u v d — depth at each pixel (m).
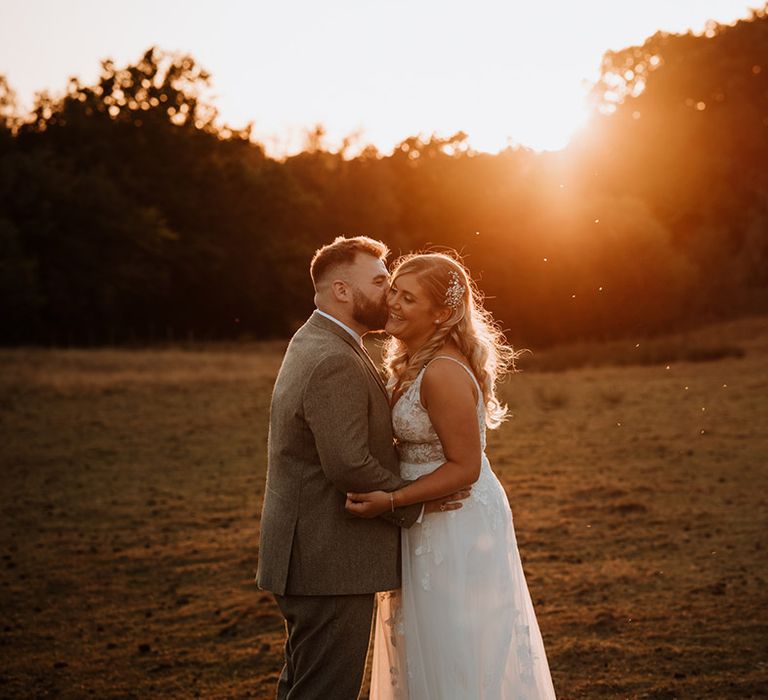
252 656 5.02
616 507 8.25
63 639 5.35
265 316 46.06
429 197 48.56
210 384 19.34
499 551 3.47
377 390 3.37
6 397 16.80
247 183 47.12
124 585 6.40
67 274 37.97
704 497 8.55
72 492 9.58
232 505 8.90
